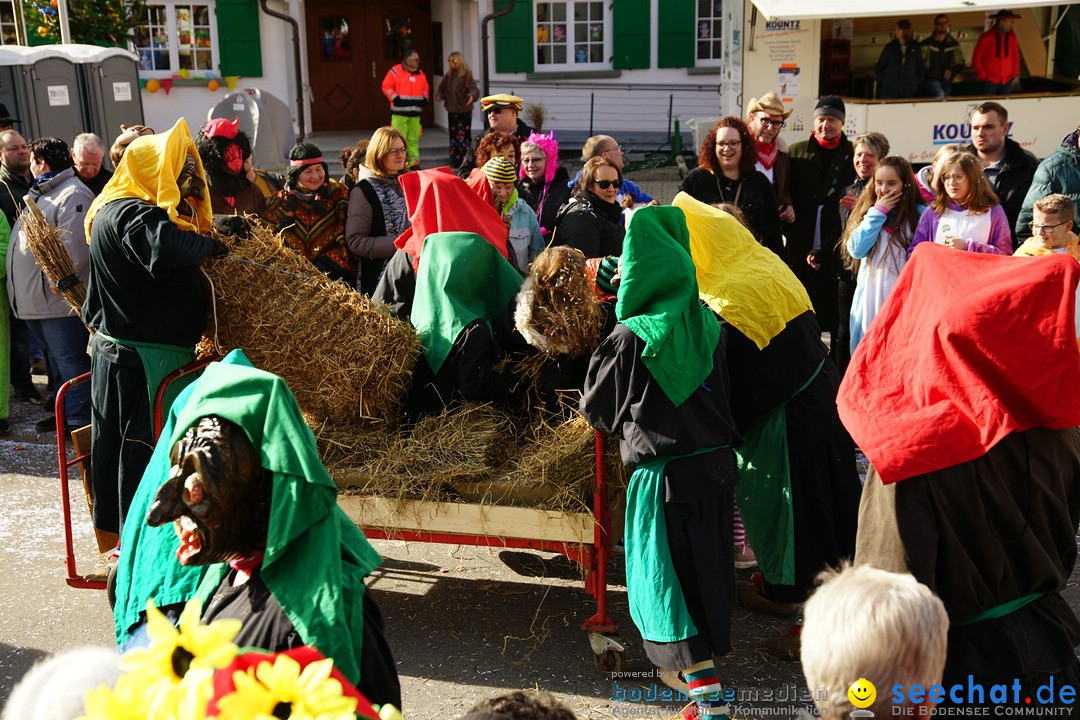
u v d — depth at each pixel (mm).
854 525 3793
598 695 3635
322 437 3965
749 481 3820
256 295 3959
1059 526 2588
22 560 4789
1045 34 11758
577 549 3732
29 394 7129
